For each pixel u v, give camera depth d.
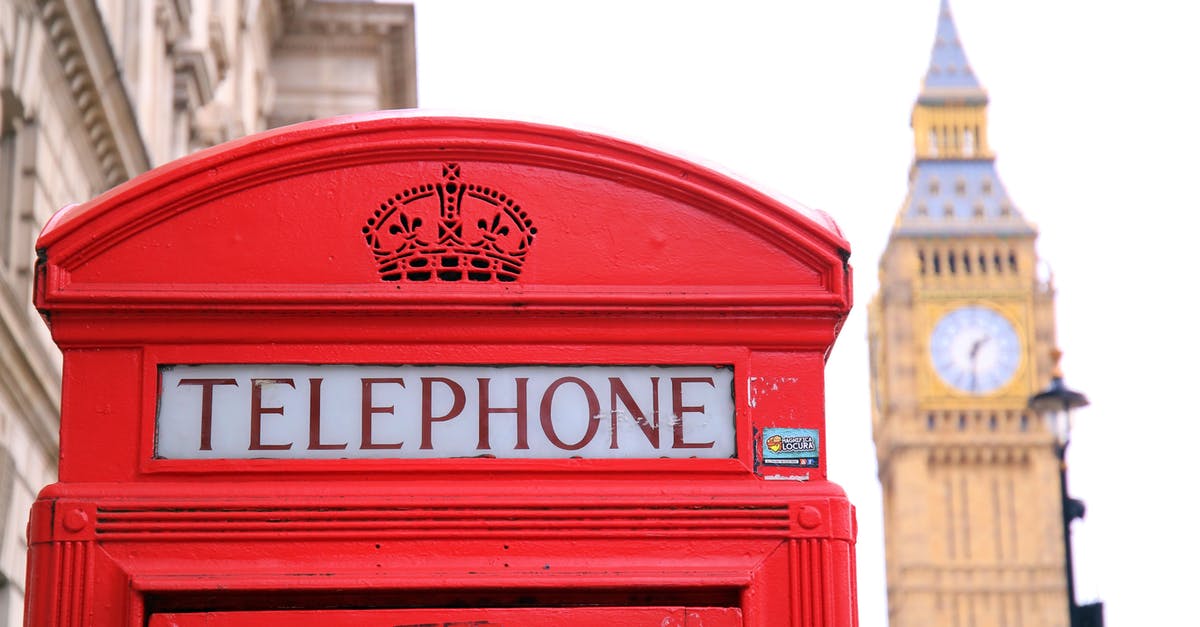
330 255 3.72
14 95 13.71
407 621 3.51
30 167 14.44
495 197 3.78
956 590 97.81
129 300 3.62
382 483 3.58
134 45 18.62
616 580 3.53
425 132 3.80
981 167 106.94
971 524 99.00
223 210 3.73
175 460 3.56
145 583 3.45
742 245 3.79
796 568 3.58
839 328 3.85
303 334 3.65
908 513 99.31
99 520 3.50
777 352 3.73
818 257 3.78
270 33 32.22
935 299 102.81
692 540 3.59
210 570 3.49
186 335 3.63
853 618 3.58
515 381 3.66
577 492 3.59
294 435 3.60
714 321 3.72
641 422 3.66
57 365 15.02
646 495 3.60
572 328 3.69
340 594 3.51
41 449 14.71
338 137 3.78
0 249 14.12
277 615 3.49
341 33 33.22
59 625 3.44
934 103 107.94
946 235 103.62
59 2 14.31
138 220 3.70
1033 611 97.31
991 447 100.00
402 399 3.63
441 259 3.74
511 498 3.58
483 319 3.68
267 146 3.76
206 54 21.89
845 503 3.65
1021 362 101.50
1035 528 98.62
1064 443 16.73
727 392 3.70
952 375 101.19
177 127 21.78
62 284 3.63
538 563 3.54
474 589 3.52
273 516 3.54
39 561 3.48
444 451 3.61
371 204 3.76
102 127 16.58
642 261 3.76
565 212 3.78
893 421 100.81
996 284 102.75
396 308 3.65
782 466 3.66
